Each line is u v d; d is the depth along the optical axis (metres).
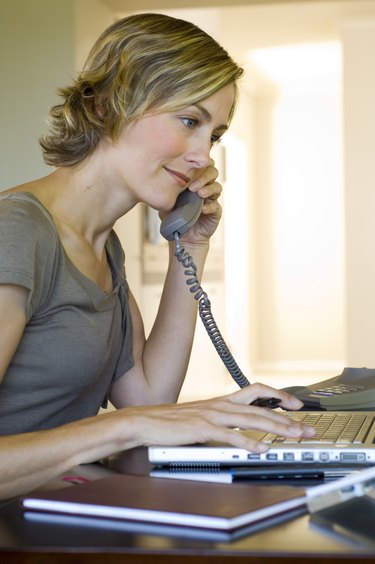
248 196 10.80
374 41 7.71
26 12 5.36
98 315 1.53
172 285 1.86
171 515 0.87
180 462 1.17
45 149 1.57
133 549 0.81
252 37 8.56
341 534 0.84
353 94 7.75
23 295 1.29
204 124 1.51
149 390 1.78
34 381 1.42
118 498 0.93
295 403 1.45
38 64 5.36
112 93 1.49
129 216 6.30
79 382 1.50
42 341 1.42
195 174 1.55
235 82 1.55
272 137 11.38
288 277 11.39
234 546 0.80
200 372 8.72
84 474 1.13
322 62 9.75
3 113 5.41
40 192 1.50
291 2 5.87
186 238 1.91
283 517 0.89
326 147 11.23
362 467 1.13
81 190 1.54
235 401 1.36
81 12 5.38
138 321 1.82
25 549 0.82
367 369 1.95
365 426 1.31
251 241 11.02
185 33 1.49
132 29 1.51
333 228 11.24
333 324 11.30
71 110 1.53
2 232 1.31
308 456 1.14
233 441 1.15
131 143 1.50
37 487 1.14
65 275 1.44
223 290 9.20
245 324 10.59
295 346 11.41
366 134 7.73
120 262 1.71
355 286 7.74
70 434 1.17
